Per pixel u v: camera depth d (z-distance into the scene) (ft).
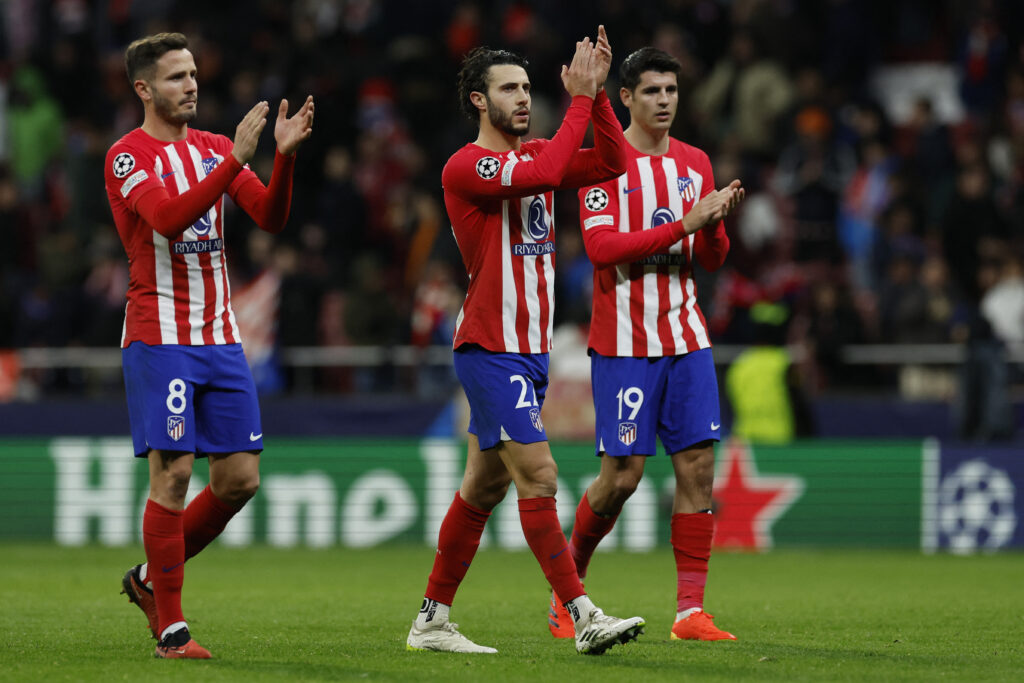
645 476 138.31
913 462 137.39
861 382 149.69
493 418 61.87
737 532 138.21
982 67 186.29
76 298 168.45
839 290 151.43
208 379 63.21
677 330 70.23
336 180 174.50
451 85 192.65
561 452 138.51
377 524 141.90
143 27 206.80
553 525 61.31
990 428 138.62
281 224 63.57
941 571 114.21
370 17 200.75
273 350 155.22
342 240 172.96
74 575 107.65
